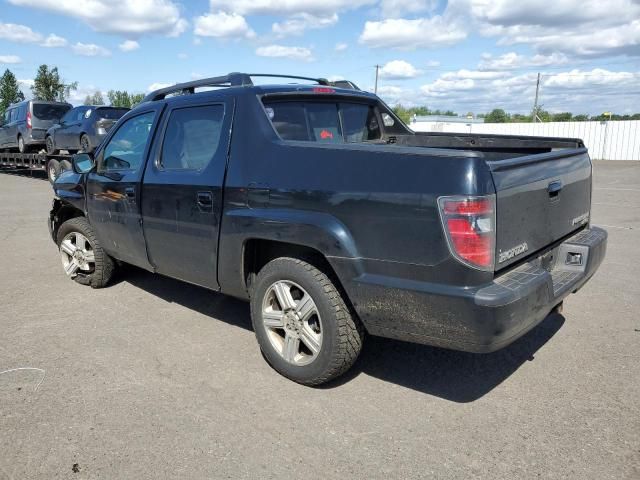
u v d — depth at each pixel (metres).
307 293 3.48
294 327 3.62
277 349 3.76
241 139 3.83
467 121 51.38
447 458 2.88
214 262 4.06
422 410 3.36
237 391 3.59
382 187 3.07
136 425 3.19
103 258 5.59
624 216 10.65
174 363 4.00
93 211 5.38
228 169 3.85
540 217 3.41
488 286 2.91
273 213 3.54
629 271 6.38
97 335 4.53
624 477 2.71
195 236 4.15
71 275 5.98
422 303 2.99
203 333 4.58
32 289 5.79
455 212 2.83
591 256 3.75
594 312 4.98
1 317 4.95
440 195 2.87
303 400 3.48
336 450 2.95
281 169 3.54
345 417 3.28
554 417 3.25
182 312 5.08
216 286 4.16
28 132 18.92
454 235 2.84
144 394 3.55
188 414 3.31
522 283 3.00
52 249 7.72
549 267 3.71
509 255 3.09
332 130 4.59
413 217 2.96
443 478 2.72
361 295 3.20
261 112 3.82
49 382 3.70
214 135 4.06
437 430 3.14
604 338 4.39
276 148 3.62
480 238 2.83
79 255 5.81
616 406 3.37
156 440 3.04
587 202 4.28
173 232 4.36
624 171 23.81
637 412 3.30
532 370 3.86
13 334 4.54
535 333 4.51
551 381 3.70
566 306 5.16
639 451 2.91
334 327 3.38
